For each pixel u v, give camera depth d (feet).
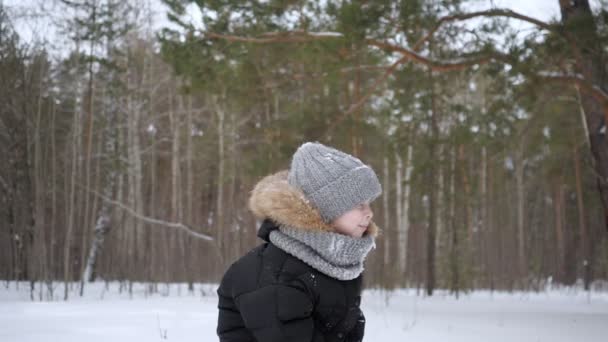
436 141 33.68
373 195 5.26
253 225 60.95
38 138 31.60
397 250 62.49
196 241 53.88
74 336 15.62
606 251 63.72
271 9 24.88
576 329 20.17
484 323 21.45
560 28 20.67
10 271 38.52
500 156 32.07
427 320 22.02
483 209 63.72
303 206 4.98
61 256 42.37
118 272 45.01
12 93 34.01
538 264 61.82
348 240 4.96
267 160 31.07
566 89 27.32
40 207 30.96
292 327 4.66
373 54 28.81
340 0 23.71
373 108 41.55
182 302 27.09
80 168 40.27
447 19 23.24
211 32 25.93
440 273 47.44
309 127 30.89
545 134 45.27
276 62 28.55
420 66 30.68
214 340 15.25
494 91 25.40
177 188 64.75
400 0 21.90
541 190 79.20
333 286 4.91
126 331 16.67
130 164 55.31
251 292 4.89
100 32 40.88
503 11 22.31
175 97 66.80
